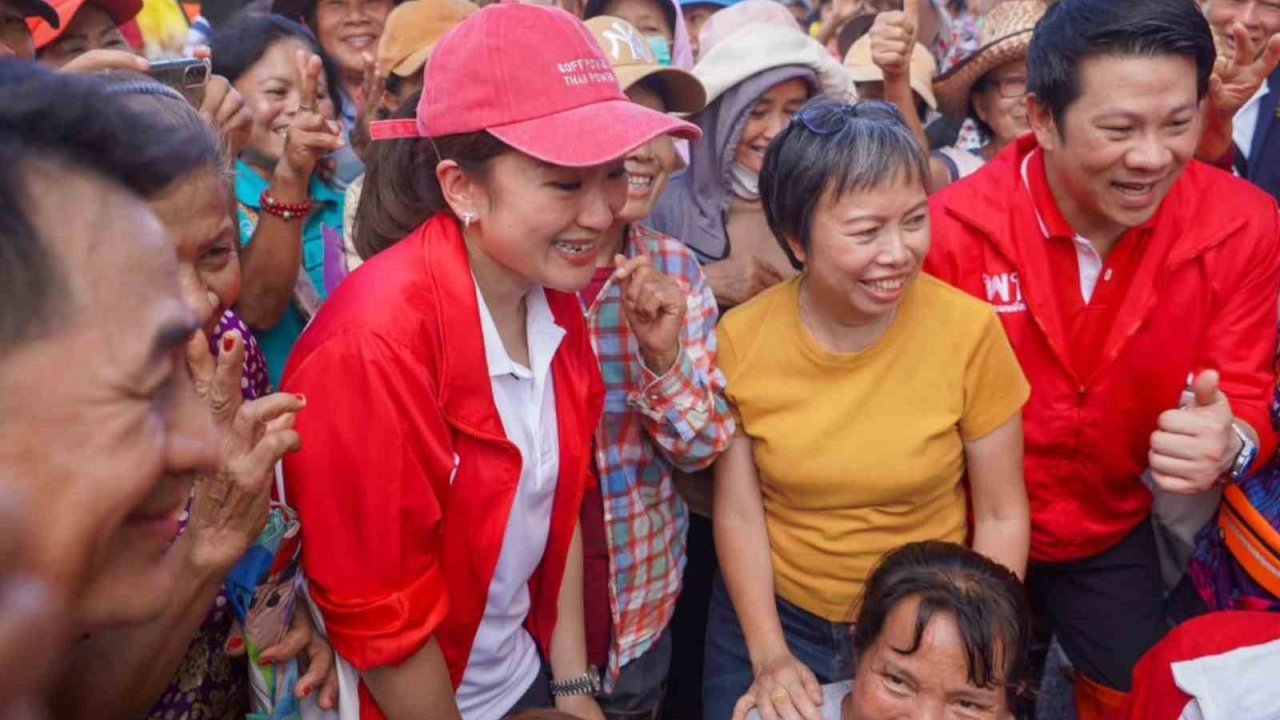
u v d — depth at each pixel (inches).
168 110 51.0
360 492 58.3
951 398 74.1
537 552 70.1
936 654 61.7
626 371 79.2
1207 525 84.4
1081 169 74.9
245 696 70.9
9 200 23.5
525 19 59.8
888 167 67.4
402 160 65.6
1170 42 71.2
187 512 55.4
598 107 60.1
